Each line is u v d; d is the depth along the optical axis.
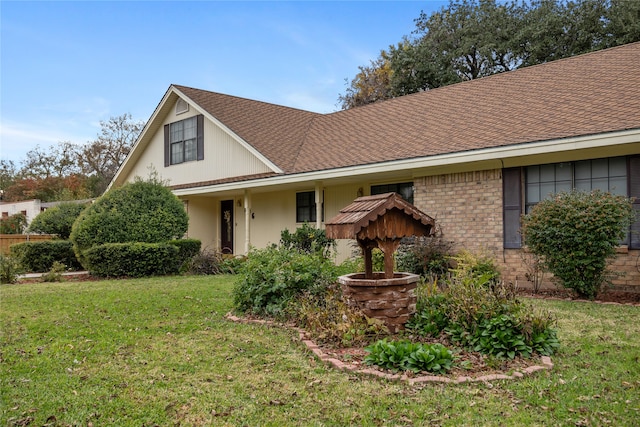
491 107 12.16
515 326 5.09
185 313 7.65
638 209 8.66
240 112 17.84
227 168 16.94
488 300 5.43
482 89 13.70
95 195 40.84
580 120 9.34
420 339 5.54
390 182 13.76
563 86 11.55
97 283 11.77
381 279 6.31
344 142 14.53
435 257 10.34
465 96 13.76
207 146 17.75
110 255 12.98
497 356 4.95
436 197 11.40
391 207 5.84
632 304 7.82
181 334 6.27
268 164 14.66
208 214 19.58
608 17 22.89
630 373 4.52
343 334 5.55
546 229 8.39
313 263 7.84
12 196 41.59
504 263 10.23
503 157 9.59
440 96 14.62
